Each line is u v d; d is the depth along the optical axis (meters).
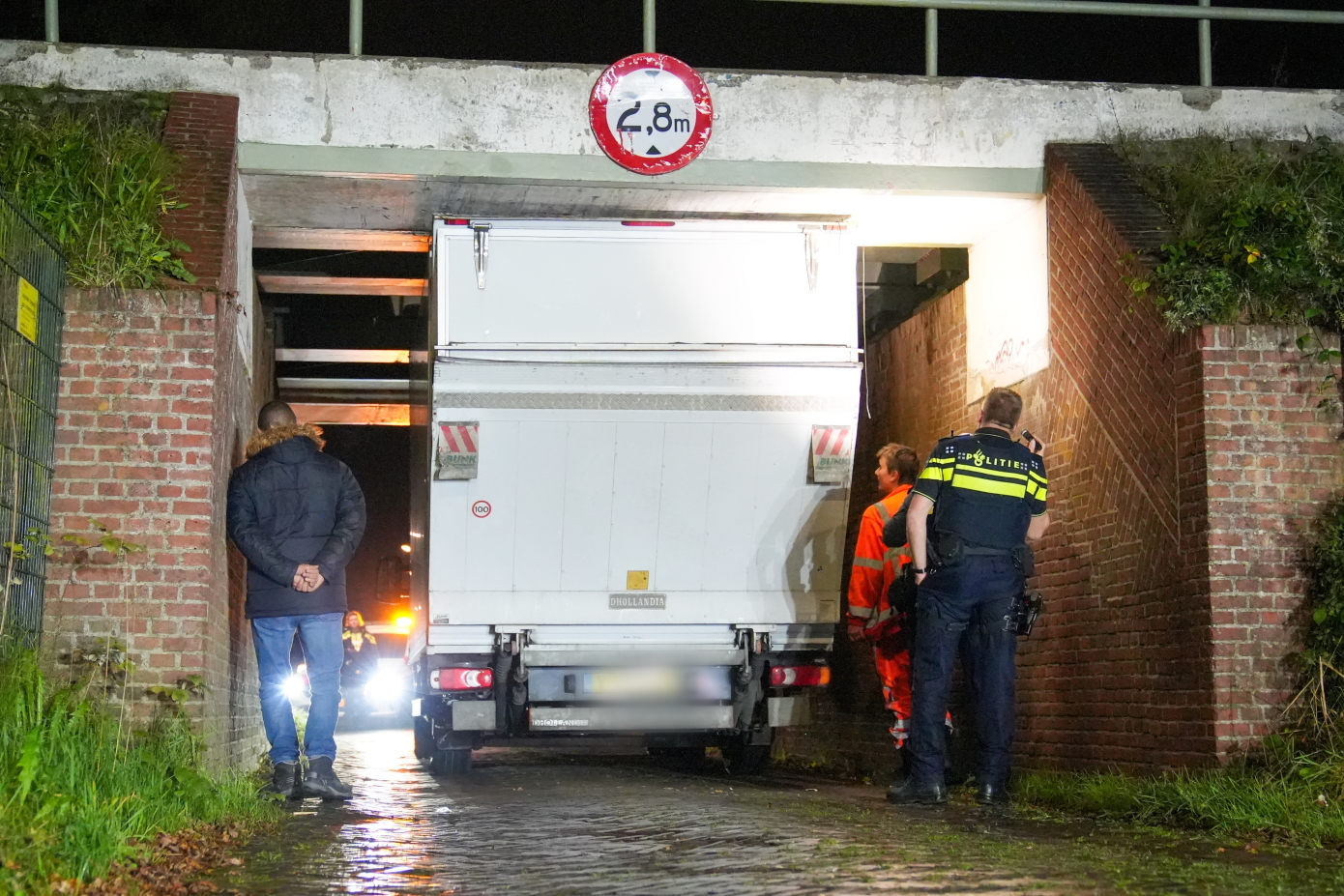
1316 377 7.75
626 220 8.70
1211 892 4.76
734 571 8.89
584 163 9.37
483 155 9.29
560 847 5.85
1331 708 7.41
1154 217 8.76
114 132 8.68
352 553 7.67
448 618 8.66
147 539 7.61
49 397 7.53
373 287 12.84
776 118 9.54
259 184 9.43
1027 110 9.77
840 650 12.33
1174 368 7.92
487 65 9.37
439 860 5.46
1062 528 9.27
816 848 5.79
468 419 8.52
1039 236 9.78
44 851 4.54
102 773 5.81
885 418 12.97
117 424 7.69
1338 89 10.06
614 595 8.79
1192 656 7.64
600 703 9.09
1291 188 8.66
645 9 9.70
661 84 9.46
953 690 10.24
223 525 8.28
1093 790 7.62
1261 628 7.52
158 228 8.25
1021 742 9.77
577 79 9.42
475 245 8.56
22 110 9.01
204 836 5.89
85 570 7.52
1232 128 9.93
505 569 8.68
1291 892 4.78
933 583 7.67
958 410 11.16
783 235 8.81
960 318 11.14
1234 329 7.73
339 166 9.20
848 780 10.43
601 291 8.64
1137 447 8.29
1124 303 8.45
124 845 4.96
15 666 6.20
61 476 7.61
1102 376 8.75
